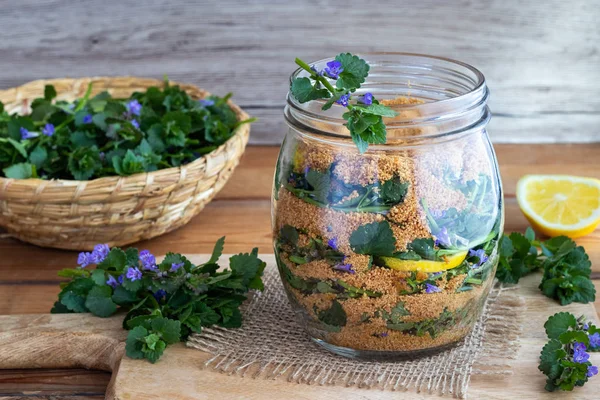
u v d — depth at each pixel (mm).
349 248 580
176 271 655
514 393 594
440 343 615
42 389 652
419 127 570
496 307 672
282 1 949
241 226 832
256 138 1023
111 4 953
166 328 631
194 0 951
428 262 580
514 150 979
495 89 981
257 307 680
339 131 575
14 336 650
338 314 600
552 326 627
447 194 576
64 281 760
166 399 594
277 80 992
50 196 729
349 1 946
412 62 632
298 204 593
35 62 981
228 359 627
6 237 823
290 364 621
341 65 581
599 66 963
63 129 834
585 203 803
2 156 807
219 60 984
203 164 767
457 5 942
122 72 990
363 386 600
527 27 949
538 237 804
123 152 803
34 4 951
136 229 774
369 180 575
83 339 648
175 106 869
